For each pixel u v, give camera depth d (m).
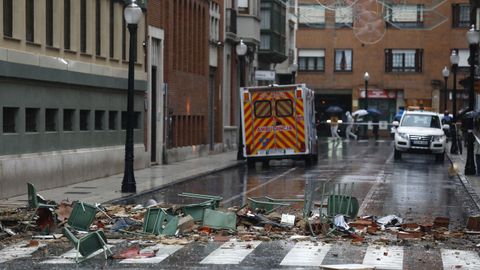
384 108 140.25
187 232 25.34
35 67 39.62
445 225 27.53
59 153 43.16
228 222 25.80
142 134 57.78
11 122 38.31
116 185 44.03
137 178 49.06
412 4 136.88
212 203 27.75
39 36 40.75
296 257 21.27
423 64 138.25
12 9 38.16
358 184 45.94
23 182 38.44
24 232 25.38
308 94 61.94
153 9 60.03
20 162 38.09
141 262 20.45
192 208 27.08
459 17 136.50
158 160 62.34
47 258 21.06
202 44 76.19
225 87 86.38
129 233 25.08
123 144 53.91
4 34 37.41
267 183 46.94
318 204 32.31
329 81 141.50
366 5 92.06
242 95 61.44
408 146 70.56
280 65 121.25
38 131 40.84
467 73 136.38
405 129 71.50
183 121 69.88
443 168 61.12
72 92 45.12
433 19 136.88
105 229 25.97
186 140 70.81
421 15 137.25
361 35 100.00
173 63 66.38
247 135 61.62
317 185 44.47
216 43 81.19
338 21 139.50
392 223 27.98
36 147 40.47
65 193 39.44
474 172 52.72
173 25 66.06
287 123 61.19
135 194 39.25
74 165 44.84
